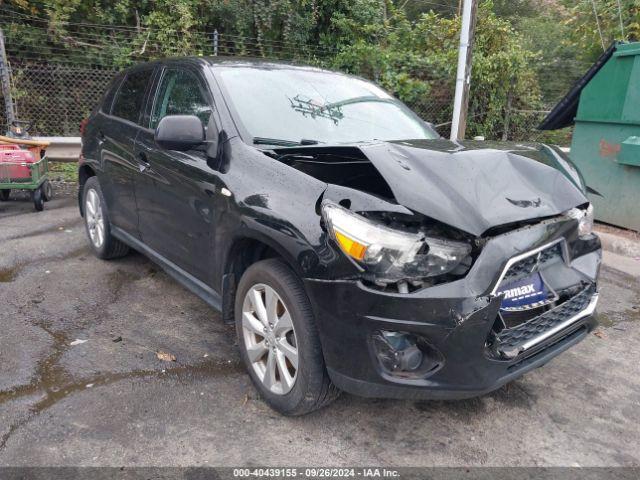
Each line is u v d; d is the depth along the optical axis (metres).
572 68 10.84
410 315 2.17
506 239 2.33
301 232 2.41
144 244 4.05
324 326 2.36
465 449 2.54
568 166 3.00
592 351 3.57
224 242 2.90
